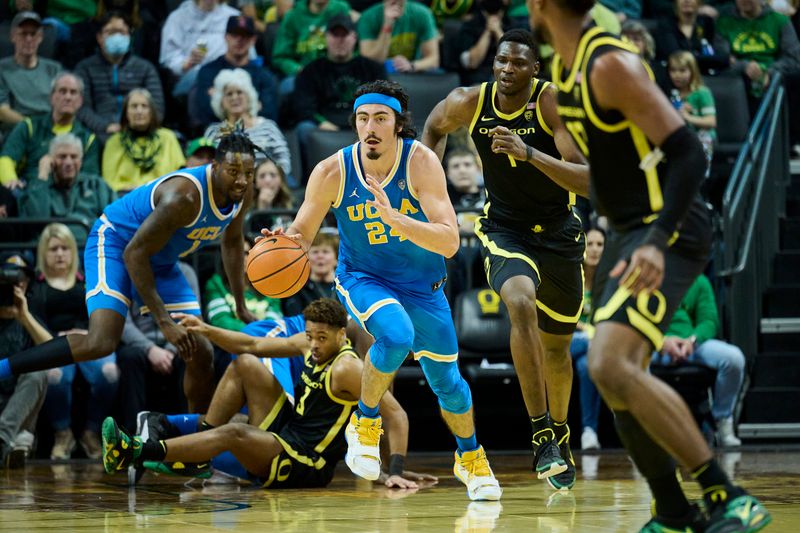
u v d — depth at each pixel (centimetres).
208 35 2655
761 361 2209
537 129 1193
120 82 2448
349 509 1034
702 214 742
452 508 1041
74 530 862
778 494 1142
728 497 684
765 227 2370
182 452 1240
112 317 1404
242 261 1466
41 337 1769
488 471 1131
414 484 1311
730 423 2070
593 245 2030
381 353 1053
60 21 2686
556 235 1223
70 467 1714
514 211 1219
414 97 2522
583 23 719
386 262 1107
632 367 698
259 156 2219
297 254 1091
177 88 2558
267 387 1359
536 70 1190
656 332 711
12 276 1742
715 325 2088
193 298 1466
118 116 2438
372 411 1087
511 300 1145
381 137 1068
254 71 2469
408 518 947
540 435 1170
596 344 710
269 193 2130
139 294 1359
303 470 1295
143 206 1400
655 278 677
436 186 1084
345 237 1125
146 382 1959
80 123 2286
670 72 2561
